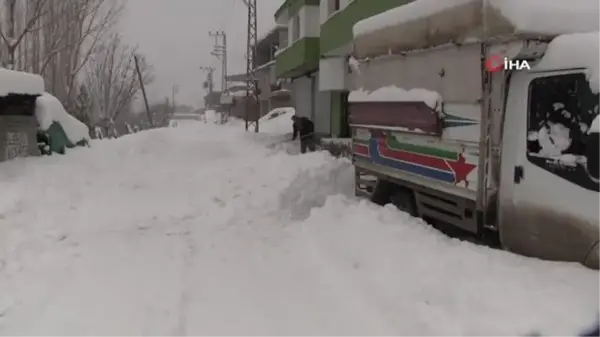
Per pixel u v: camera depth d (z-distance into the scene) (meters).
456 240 6.69
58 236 7.96
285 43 33.56
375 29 8.62
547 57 5.51
